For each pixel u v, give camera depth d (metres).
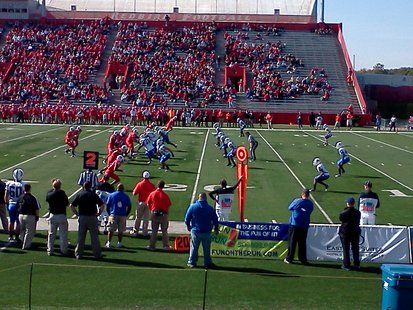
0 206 15.29
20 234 14.67
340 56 63.94
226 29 67.25
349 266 13.23
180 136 42.16
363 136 45.75
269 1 78.56
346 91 59.44
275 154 33.25
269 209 19.31
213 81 59.34
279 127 52.28
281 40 65.69
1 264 12.82
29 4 71.56
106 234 15.75
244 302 10.79
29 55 61.72
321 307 10.64
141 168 27.11
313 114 54.69
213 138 41.06
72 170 25.91
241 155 15.87
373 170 28.27
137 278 11.99
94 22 67.06
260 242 13.85
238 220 17.70
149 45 63.28
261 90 58.22
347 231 13.18
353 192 22.53
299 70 61.81
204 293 10.00
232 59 61.88
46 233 15.59
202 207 12.84
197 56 62.44
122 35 64.75
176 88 58.00
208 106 56.50
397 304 9.14
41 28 65.88
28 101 55.62
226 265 13.21
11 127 46.62
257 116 54.81
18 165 27.09
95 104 56.50
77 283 11.59
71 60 61.41
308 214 13.42
